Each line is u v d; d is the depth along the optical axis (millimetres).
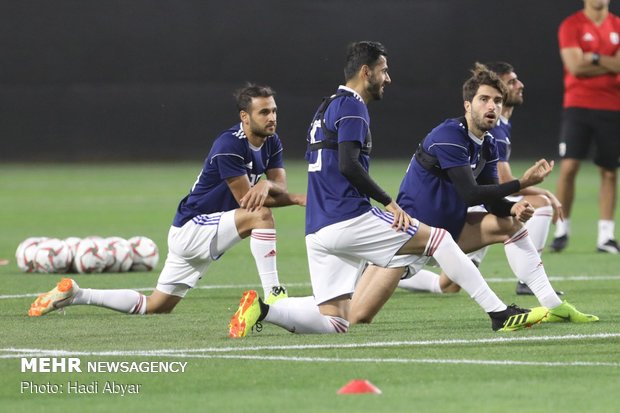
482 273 35844
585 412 15094
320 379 17562
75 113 102375
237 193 25453
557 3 102812
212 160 25469
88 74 102250
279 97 103188
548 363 18875
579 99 42812
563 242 42812
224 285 32719
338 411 15273
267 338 21953
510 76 27875
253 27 102875
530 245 24328
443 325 23922
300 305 22312
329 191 22375
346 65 22625
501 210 24125
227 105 103688
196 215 25578
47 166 101125
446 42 103375
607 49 43031
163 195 72500
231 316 25594
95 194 73438
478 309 26750
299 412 15258
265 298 25469
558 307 24125
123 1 101688
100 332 22906
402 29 103250
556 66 103438
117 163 103125
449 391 16547
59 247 35031
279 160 26656
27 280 33188
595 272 35625
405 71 103562
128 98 102750
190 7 102438
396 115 104000
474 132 23594
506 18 103125
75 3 101375
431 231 22438
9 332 22938
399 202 24484
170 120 103375
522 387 16797
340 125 22031
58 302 25016
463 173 23234
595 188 81625
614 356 19578
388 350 20359
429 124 104125
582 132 42625
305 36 103125
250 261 40188
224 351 20281
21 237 48000
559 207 28766
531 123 103875
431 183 24000
